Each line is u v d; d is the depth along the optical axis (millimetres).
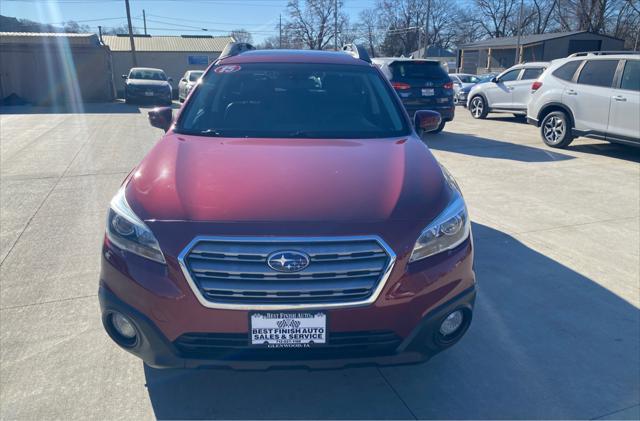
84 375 2746
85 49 22969
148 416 2469
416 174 2695
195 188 2457
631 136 8281
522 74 13719
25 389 2621
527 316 3414
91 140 10445
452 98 10992
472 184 6840
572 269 4145
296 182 2516
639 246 4656
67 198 5969
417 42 70438
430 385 2732
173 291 2207
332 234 2209
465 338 3156
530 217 5453
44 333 3125
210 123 3502
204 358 2268
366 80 3963
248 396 2633
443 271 2350
